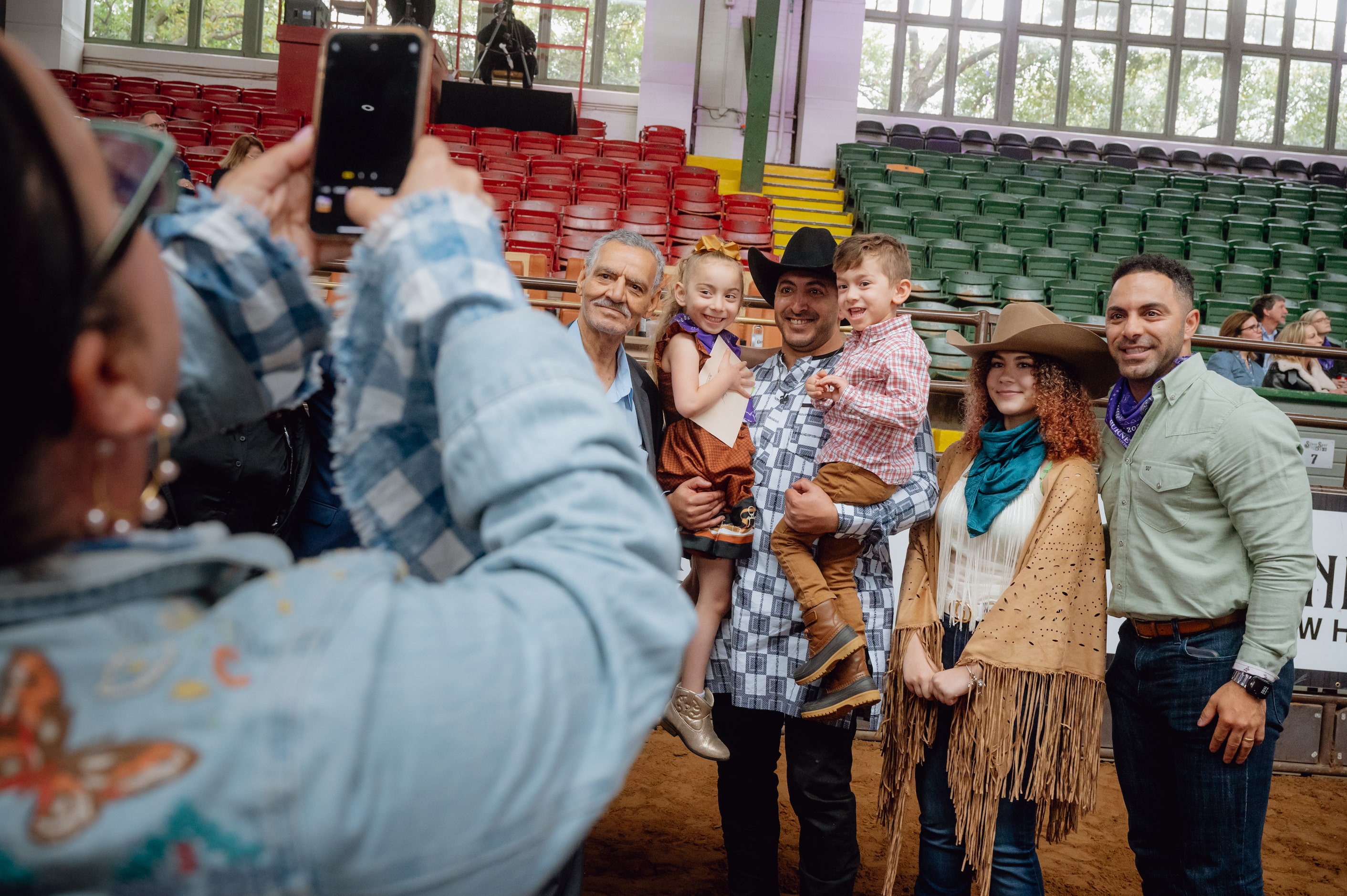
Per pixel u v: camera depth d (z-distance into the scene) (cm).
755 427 275
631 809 348
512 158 1067
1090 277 1017
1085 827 356
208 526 48
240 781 37
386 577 45
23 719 37
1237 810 219
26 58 41
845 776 254
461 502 53
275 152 71
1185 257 1123
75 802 36
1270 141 1542
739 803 266
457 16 1449
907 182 1224
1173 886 237
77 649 39
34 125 38
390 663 41
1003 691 227
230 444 152
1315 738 411
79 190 41
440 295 53
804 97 1346
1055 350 243
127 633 40
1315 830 359
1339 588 394
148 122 760
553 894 95
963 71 1540
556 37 1451
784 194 1230
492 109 1187
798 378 276
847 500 244
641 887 293
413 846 40
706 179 1126
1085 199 1233
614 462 52
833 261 262
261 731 37
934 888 241
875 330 253
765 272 293
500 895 44
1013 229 1104
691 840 326
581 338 254
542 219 949
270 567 46
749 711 265
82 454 43
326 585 43
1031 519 237
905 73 1534
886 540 267
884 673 259
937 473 266
